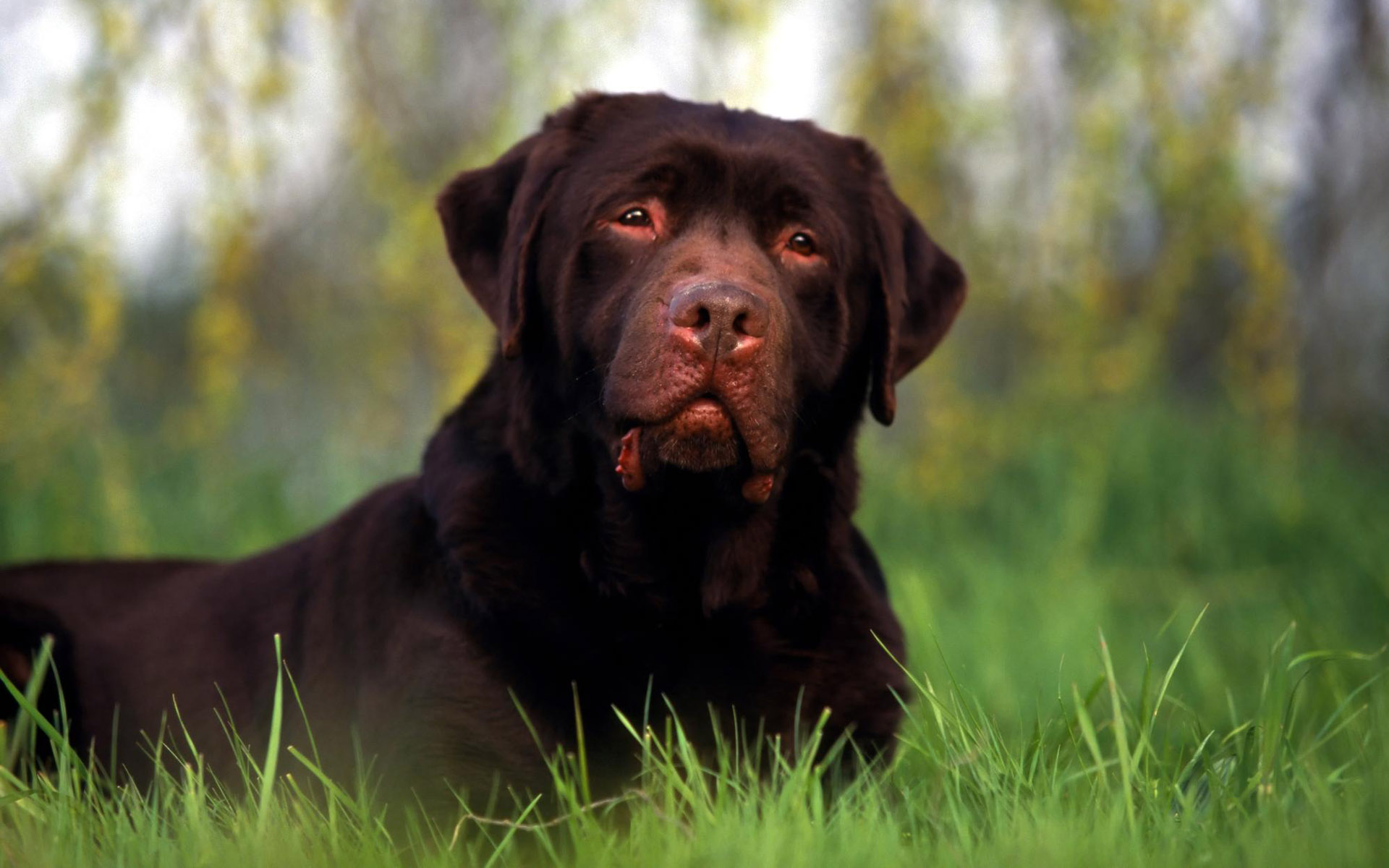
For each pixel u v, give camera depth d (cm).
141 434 1139
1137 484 1010
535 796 426
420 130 1147
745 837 346
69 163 911
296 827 366
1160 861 340
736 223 476
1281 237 1203
